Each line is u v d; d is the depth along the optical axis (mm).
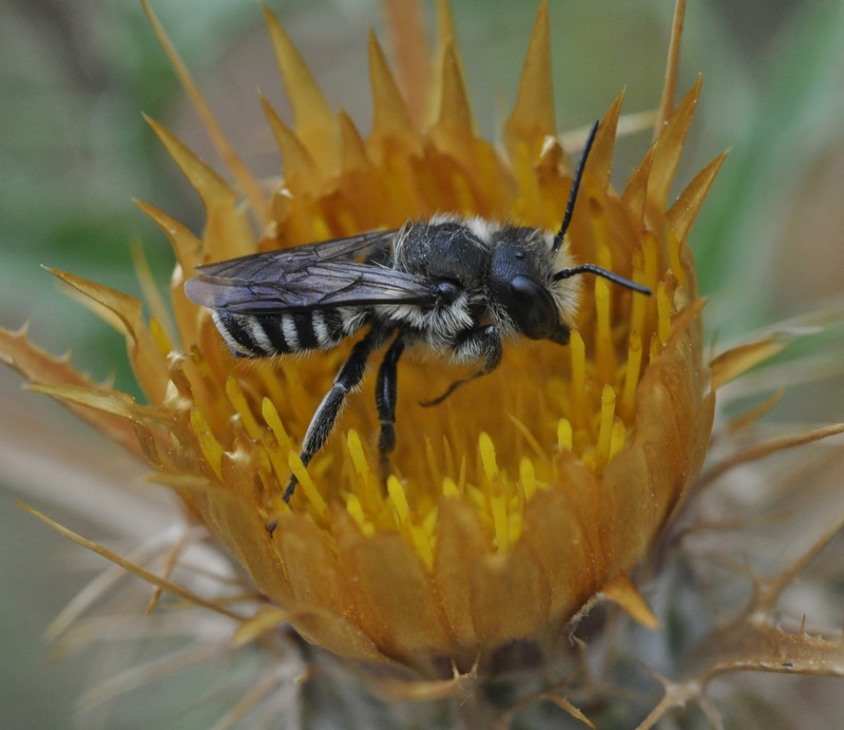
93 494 105
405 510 94
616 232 97
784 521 102
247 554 92
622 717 96
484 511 96
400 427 101
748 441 103
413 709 96
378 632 92
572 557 91
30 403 107
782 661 93
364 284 100
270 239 100
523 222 100
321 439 98
